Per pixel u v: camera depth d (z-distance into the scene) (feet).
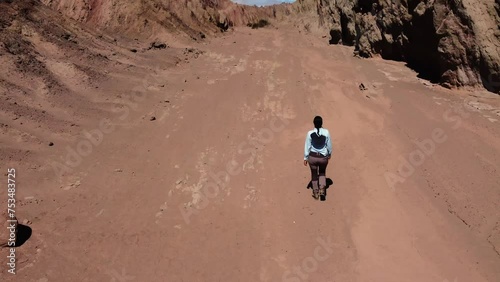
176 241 18.79
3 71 28.27
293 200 22.00
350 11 63.52
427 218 20.31
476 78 34.40
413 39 44.65
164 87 36.73
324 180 21.54
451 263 17.51
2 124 23.57
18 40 32.71
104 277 16.42
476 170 23.11
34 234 17.69
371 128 29.78
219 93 36.68
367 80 41.11
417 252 18.21
